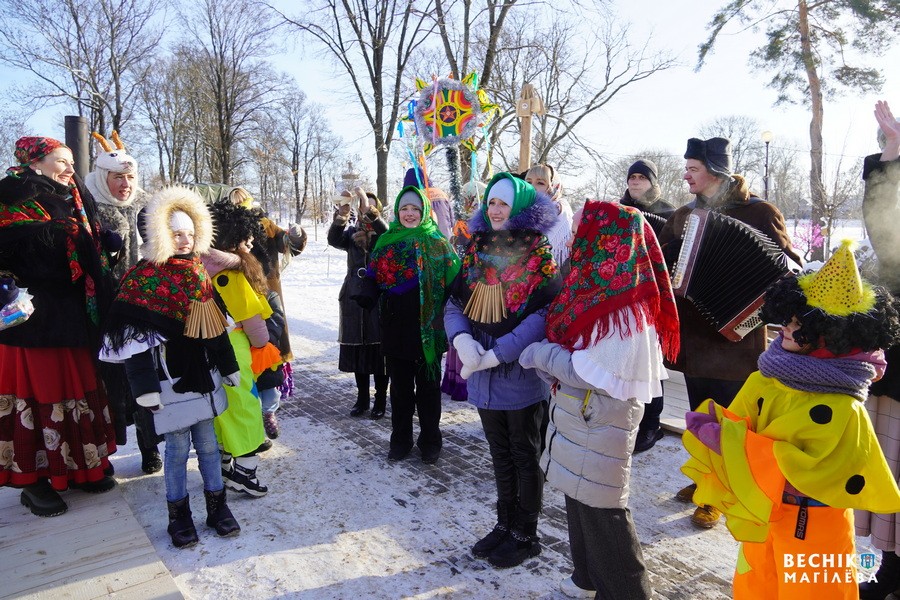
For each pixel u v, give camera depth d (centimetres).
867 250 272
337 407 553
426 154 593
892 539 255
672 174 2295
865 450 190
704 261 317
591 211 238
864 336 185
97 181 405
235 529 327
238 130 3009
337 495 375
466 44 1594
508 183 289
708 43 1645
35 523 336
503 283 284
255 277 367
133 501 372
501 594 275
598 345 224
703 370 337
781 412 202
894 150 258
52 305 336
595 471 233
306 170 4922
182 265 302
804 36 1570
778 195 2020
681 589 279
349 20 1708
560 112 1941
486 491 380
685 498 363
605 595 242
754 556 214
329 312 1117
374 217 486
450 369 498
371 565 298
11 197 325
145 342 288
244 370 359
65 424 348
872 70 1521
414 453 442
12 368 338
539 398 292
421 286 396
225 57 2784
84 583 280
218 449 334
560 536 326
